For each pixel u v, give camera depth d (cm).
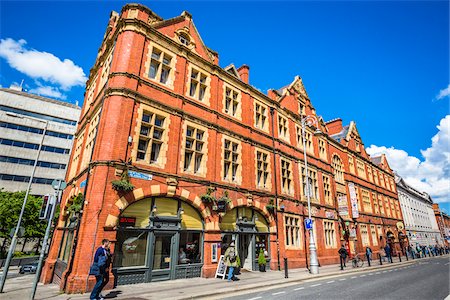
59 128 5200
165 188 1207
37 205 3712
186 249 1268
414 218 4797
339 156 2931
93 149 1142
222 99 1683
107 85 1241
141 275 1077
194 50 1602
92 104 1484
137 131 1191
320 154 2589
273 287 1104
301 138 2341
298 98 2494
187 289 972
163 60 1440
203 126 1491
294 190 2028
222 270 1269
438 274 1540
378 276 1485
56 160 5041
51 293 924
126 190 1059
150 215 1162
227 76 1769
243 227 1565
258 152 1836
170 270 1174
